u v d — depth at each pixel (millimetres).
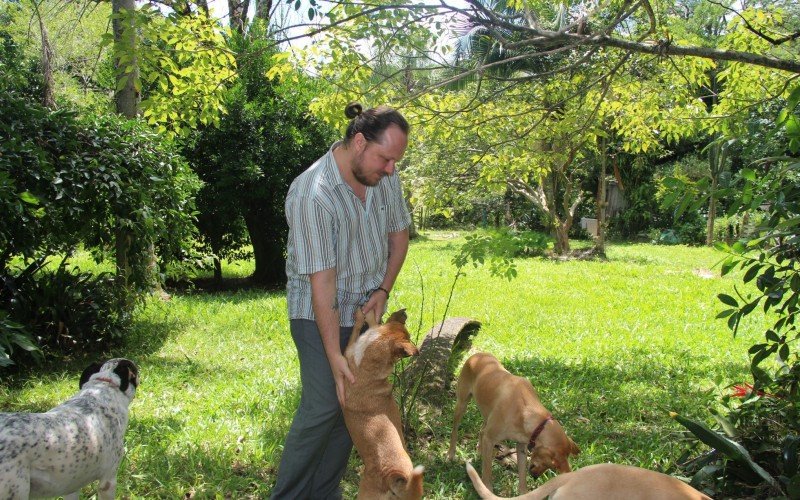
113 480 3803
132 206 7781
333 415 3521
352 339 3553
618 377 7395
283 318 10070
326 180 3383
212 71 5832
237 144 13000
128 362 4035
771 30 6785
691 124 7602
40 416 3359
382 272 3809
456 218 33156
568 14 8906
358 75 6156
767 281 3889
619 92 7949
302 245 3342
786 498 3705
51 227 7441
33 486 3318
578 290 13570
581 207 30266
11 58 17469
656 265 18828
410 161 13258
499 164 8031
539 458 4238
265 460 4809
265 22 6129
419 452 5152
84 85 18234
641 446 5348
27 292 7582
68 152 7344
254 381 6801
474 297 12453
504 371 4848
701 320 10633
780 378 4516
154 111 5812
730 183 3879
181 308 10672
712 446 4082
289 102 13312
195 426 5414
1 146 6543
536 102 8281
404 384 5500
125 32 5098
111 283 8352
